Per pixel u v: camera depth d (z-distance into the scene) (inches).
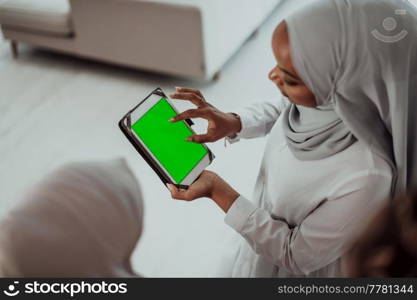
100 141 115.7
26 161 112.5
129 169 25.2
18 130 121.3
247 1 132.3
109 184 23.7
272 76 42.0
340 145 42.3
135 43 127.0
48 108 127.6
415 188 17.4
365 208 40.6
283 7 158.1
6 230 21.7
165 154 47.7
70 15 132.6
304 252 44.1
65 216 22.4
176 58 124.5
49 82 136.9
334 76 38.5
